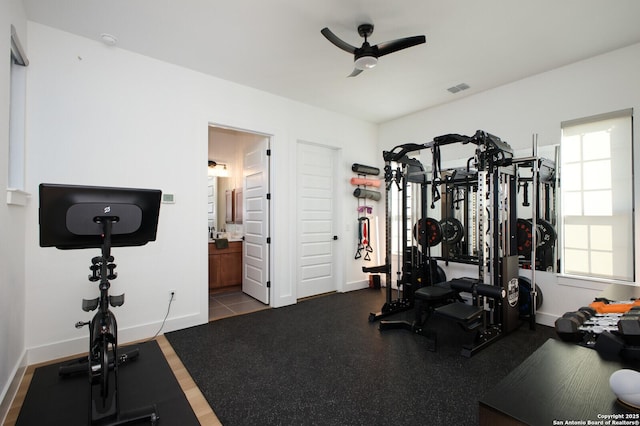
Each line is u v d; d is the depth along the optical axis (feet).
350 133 16.22
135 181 9.80
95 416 5.51
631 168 9.62
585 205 10.57
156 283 10.17
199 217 11.09
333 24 8.41
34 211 8.20
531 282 10.90
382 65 10.71
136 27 8.55
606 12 7.89
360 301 14.26
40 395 6.59
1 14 5.98
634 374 2.69
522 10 7.82
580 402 2.75
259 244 14.19
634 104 9.47
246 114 12.35
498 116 12.51
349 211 16.29
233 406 6.49
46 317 8.32
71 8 7.73
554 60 10.41
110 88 9.42
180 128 10.71
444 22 8.32
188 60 10.37
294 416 6.18
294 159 13.96
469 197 13.80
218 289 15.67
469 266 13.74
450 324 11.57
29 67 8.21
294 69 11.01
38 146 8.30
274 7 7.72
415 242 14.60
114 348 6.04
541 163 10.61
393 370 7.98
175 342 9.61
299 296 14.52
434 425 5.91
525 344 9.55
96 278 5.97
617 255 9.93
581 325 4.42
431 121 14.94
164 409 6.23
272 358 8.61
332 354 8.87
